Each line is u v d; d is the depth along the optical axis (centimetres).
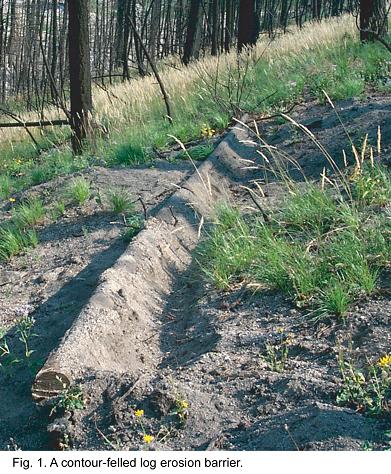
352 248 534
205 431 400
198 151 959
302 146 884
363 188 624
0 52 3234
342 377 421
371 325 464
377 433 366
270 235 602
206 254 629
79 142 1173
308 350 460
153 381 442
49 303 601
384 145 777
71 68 1170
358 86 1084
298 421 383
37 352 530
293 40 1675
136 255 613
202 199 759
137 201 800
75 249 712
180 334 535
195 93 1352
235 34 3716
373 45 1350
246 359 464
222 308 539
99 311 525
